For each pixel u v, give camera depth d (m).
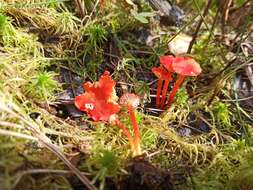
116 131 0.18
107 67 0.21
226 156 0.18
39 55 0.20
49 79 0.18
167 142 0.18
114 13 0.22
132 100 0.17
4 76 0.18
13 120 0.16
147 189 0.15
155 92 0.20
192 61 0.18
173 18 0.23
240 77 0.22
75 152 0.16
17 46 0.20
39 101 0.18
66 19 0.21
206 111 0.20
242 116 0.20
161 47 0.22
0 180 0.13
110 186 0.15
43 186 0.14
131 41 0.22
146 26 0.22
